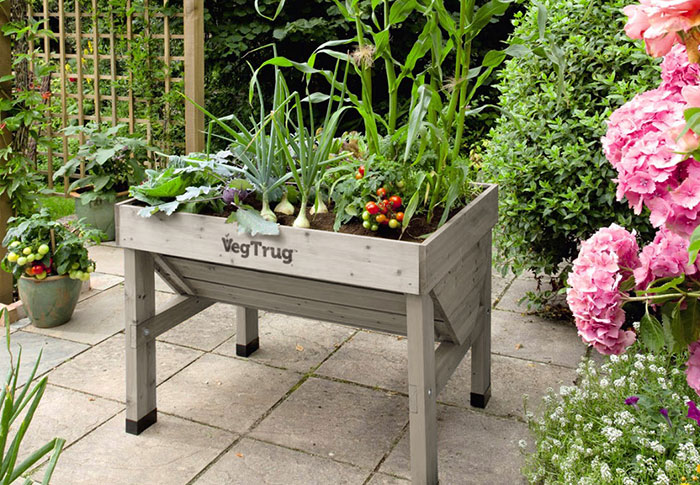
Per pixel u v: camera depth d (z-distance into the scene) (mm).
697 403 2471
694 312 1453
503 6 2109
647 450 2232
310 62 2402
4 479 1354
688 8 1040
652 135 1330
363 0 6266
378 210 2244
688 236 1306
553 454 2275
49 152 5703
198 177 2533
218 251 2402
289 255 2283
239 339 3246
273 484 2352
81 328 3549
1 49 3537
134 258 2553
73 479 2365
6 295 3674
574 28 3299
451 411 2820
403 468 2441
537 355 3273
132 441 2594
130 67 5328
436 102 2273
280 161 2564
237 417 2760
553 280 3629
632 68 3232
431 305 2217
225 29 6617
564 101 3281
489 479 2377
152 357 2662
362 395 2932
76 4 5352
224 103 6941
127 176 5023
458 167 2295
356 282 2191
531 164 3283
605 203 3217
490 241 2752
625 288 1522
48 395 2902
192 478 2381
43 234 3490
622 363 2771
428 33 2230
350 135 2867
